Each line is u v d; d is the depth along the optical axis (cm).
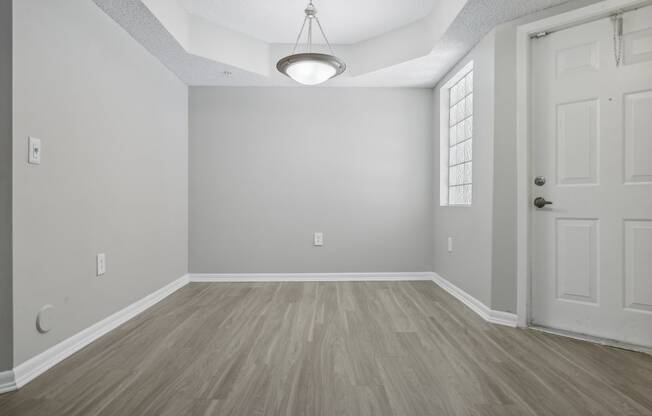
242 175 356
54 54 171
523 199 220
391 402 136
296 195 358
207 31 287
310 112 358
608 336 196
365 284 342
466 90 305
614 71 192
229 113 355
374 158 360
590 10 195
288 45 332
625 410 131
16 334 148
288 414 128
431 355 179
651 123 183
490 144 235
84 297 194
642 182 186
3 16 145
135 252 249
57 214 173
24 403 135
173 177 317
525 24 217
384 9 271
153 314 249
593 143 200
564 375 158
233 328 219
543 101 216
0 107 145
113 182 222
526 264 220
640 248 187
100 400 137
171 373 159
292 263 359
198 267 354
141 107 259
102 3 203
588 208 202
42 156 163
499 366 167
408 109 360
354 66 332
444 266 328
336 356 178
